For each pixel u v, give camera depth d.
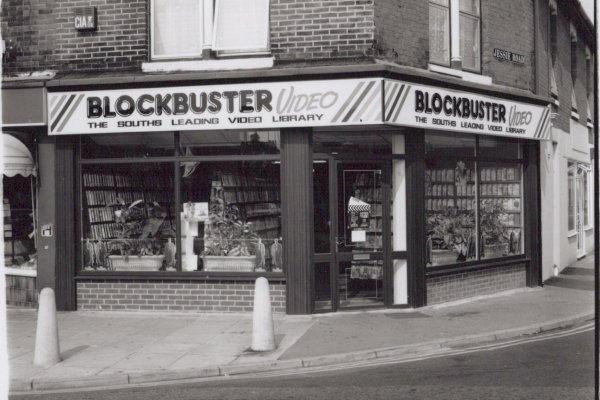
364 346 8.93
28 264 12.05
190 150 11.43
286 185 10.98
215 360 8.38
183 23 11.58
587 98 23.25
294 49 11.00
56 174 11.66
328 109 10.67
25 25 11.80
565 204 17.81
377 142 11.41
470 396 6.66
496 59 13.47
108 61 11.57
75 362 8.37
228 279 11.21
